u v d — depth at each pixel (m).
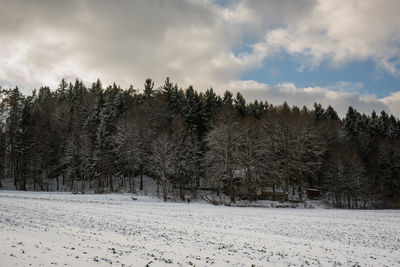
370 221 27.36
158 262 10.72
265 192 55.38
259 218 27.31
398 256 14.60
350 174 56.03
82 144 59.22
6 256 9.35
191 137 56.09
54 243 12.05
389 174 64.25
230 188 46.25
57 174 63.28
